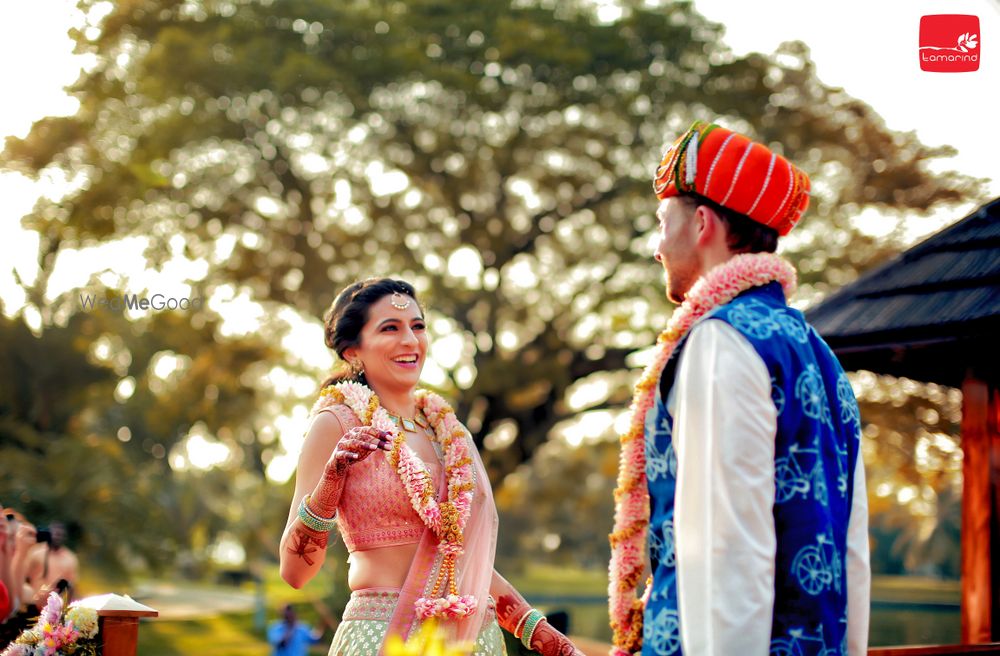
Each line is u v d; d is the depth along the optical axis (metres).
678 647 2.31
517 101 20.53
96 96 17.73
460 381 21.67
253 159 20.19
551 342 21.25
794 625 2.26
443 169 20.77
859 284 6.05
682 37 20.33
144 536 19.23
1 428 18.59
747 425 2.29
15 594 5.54
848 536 2.52
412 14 20.27
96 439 19.58
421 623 2.98
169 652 18.56
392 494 3.09
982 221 5.95
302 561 3.03
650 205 20.81
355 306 3.34
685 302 2.54
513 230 21.27
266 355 20.48
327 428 3.17
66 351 18.89
